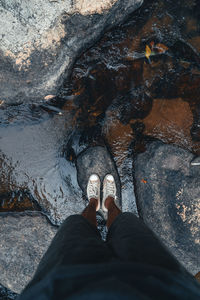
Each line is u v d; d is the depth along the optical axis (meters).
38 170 2.52
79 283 0.74
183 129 2.47
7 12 1.89
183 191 2.30
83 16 2.11
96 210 2.36
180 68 2.49
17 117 2.49
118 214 1.96
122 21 2.45
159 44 2.48
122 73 2.49
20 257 2.34
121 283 0.70
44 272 1.01
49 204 2.51
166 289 0.73
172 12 2.48
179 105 2.48
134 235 1.26
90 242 1.17
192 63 2.48
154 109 2.50
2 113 2.47
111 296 0.64
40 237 2.40
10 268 2.32
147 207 2.38
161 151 2.39
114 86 2.50
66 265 0.88
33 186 2.52
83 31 2.21
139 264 0.81
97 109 2.50
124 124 2.50
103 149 2.48
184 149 2.41
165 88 2.50
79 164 2.49
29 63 2.13
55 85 2.37
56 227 2.45
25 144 2.51
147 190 2.39
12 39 1.99
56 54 2.19
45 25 2.02
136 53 2.48
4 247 2.34
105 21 2.27
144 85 2.50
